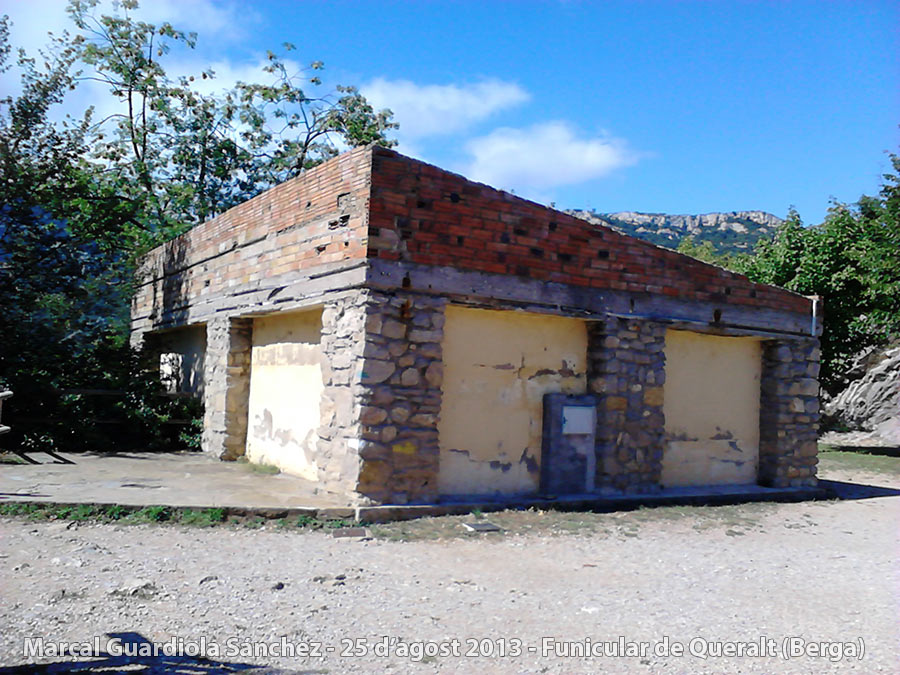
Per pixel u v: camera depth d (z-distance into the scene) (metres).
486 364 8.91
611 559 6.97
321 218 8.96
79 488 8.10
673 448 10.44
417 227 8.22
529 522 8.08
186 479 9.23
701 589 6.15
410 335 8.10
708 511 9.45
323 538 7.08
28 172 15.03
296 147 25.25
